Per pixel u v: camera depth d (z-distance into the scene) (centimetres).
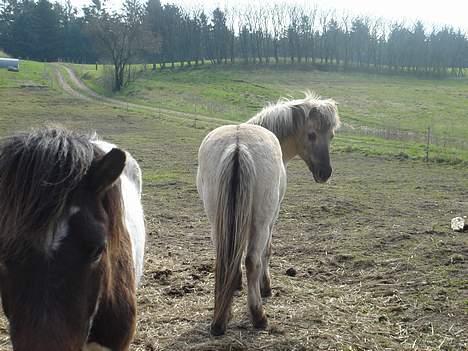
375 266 650
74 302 196
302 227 855
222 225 421
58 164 197
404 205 1041
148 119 2973
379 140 2239
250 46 7725
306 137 611
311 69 7244
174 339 449
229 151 429
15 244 189
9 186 190
